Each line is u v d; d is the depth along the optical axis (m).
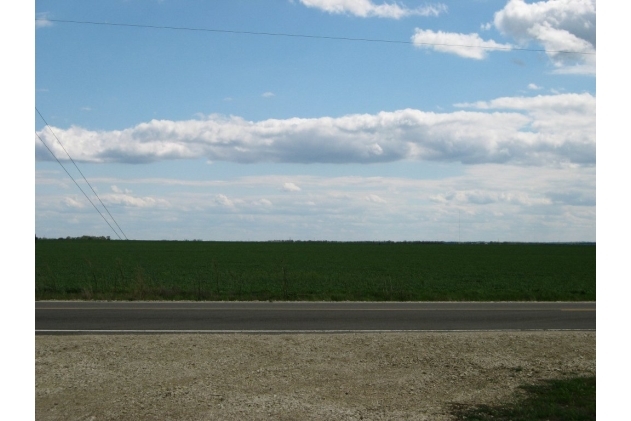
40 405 7.09
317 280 35.53
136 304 19.75
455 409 7.07
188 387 7.80
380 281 35.12
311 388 7.89
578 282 36.66
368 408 7.09
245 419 6.62
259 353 9.86
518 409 6.95
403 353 9.98
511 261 70.25
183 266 53.16
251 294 23.70
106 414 6.78
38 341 10.77
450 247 134.88
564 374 8.68
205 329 13.92
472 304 21.16
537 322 15.74
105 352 9.75
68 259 64.62
